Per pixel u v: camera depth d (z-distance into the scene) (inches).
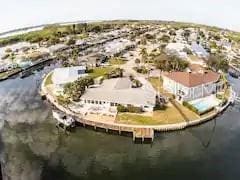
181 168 2561.5
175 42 7101.4
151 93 3641.7
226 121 3385.8
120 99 3489.2
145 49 6417.3
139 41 7106.3
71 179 2396.7
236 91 4269.2
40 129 3115.2
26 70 5162.4
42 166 2529.5
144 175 2472.9
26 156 2650.1
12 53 6156.5
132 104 3422.7
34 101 3806.6
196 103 3619.6
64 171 2482.8
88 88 3863.2
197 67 5007.4
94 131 3120.1
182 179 2425.0
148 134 2950.3
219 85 4079.7
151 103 3417.8
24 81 4586.6
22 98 3907.5
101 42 7209.6
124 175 2468.0
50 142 2891.2
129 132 3053.6
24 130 3085.6
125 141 2962.6
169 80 4028.1
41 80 4630.9
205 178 2436.0
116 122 3152.1
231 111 3624.5
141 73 4808.1
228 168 2561.5
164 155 2751.0
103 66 5191.9
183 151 2810.0
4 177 2348.7
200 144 2933.1
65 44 7003.0
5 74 4798.2
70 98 3730.3
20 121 3267.7
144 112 3395.7
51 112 3486.7
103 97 3538.4
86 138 2992.1
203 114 3403.1
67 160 2630.4
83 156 2704.2
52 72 4837.6
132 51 6304.1
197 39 7790.4
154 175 2472.9
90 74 4685.0
